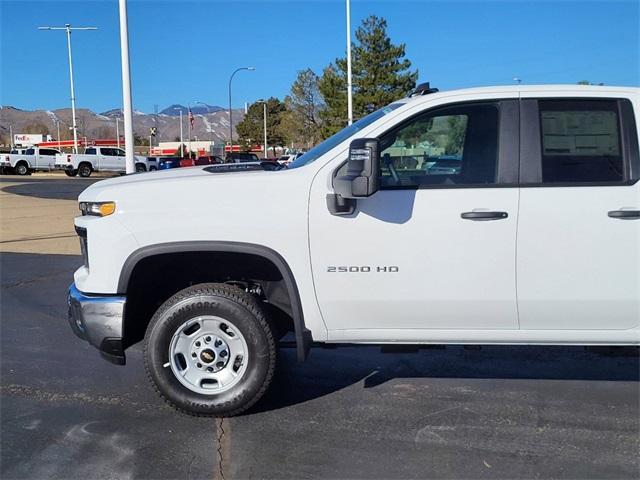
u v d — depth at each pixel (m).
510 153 4.04
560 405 4.49
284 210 4.04
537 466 3.63
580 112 4.07
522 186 3.99
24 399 4.66
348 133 4.34
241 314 4.14
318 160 4.11
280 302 4.46
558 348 5.82
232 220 4.05
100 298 4.16
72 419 4.30
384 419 4.27
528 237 3.96
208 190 4.10
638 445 3.88
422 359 5.53
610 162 4.02
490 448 3.85
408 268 4.02
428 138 4.14
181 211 4.08
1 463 3.69
